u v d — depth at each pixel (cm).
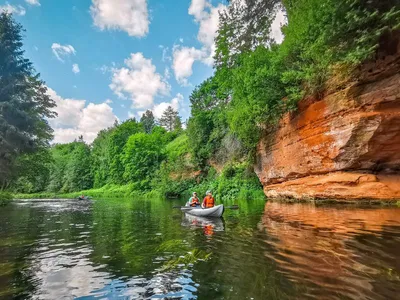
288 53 1399
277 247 554
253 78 1539
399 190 1093
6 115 1927
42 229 961
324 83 1266
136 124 6650
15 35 2019
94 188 6206
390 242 528
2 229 973
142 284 394
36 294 370
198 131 3494
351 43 980
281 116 1597
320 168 1339
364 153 1134
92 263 514
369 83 1091
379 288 331
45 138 2752
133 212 1554
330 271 396
